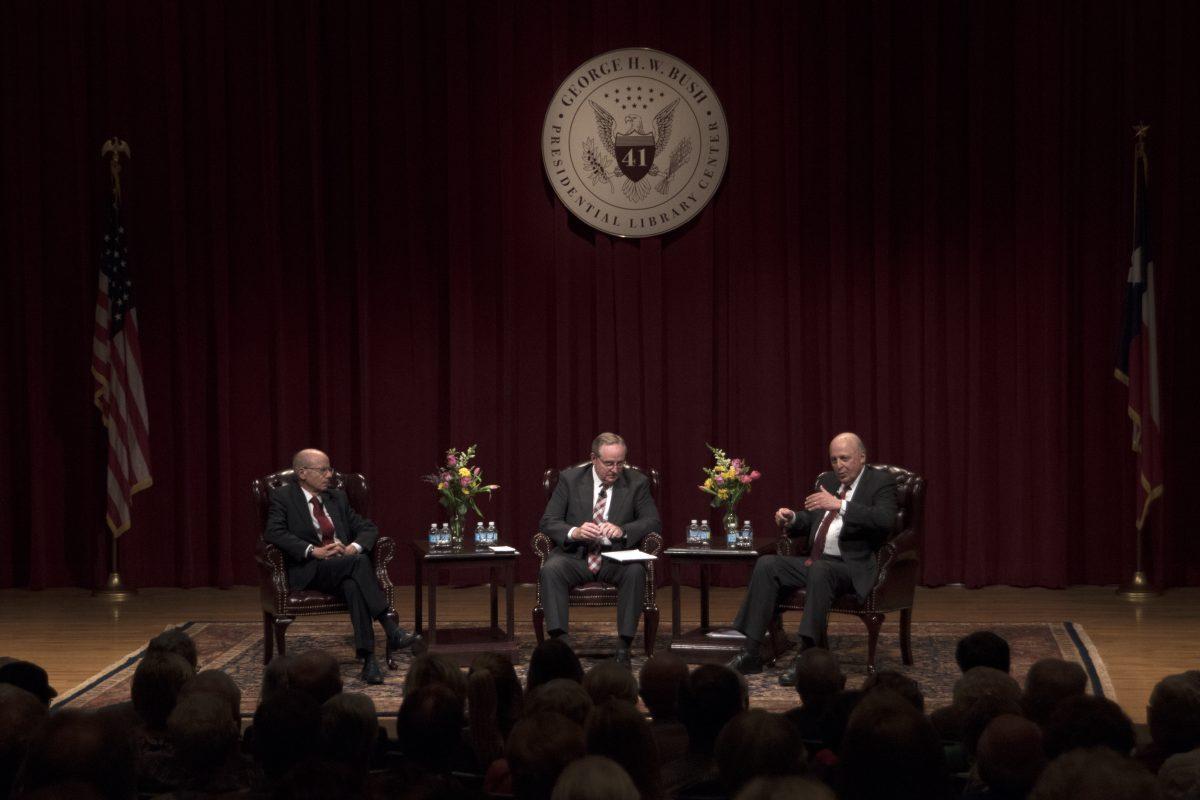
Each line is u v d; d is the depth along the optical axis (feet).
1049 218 36.17
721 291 37.60
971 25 36.29
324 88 37.27
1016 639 29.68
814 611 25.76
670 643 29.50
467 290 37.19
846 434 27.45
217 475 37.42
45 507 37.45
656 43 37.27
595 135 37.24
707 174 37.19
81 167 37.17
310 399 37.63
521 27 37.27
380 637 30.83
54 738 9.29
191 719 11.40
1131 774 7.77
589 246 37.60
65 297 37.45
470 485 28.66
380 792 9.95
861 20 36.68
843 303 36.88
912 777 8.82
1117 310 36.42
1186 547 36.55
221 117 37.11
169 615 33.65
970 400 36.68
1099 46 36.19
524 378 37.60
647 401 37.45
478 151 37.32
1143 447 34.65
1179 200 36.19
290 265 37.42
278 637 26.55
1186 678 12.59
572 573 27.58
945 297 36.91
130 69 37.27
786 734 9.98
